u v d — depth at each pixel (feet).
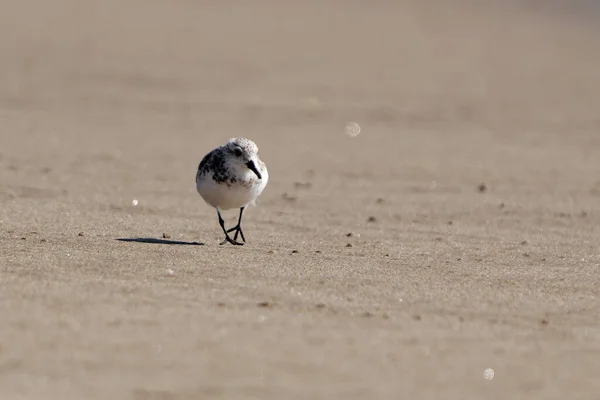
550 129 78.38
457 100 94.22
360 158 62.90
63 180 51.60
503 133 75.77
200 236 39.50
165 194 49.11
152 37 132.57
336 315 28.07
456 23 170.30
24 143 63.46
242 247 37.52
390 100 92.43
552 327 27.86
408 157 63.62
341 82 103.24
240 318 27.22
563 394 22.54
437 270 34.76
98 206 45.19
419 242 40.24
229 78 102.37
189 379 22.45
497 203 49.73
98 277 31.07
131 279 31.04
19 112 77.71
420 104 90.74
